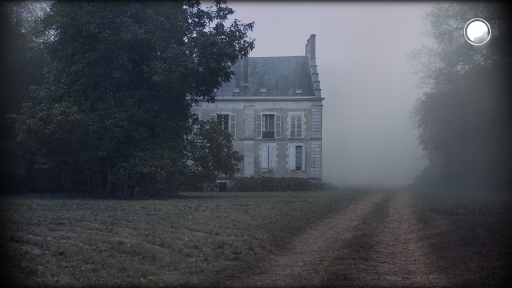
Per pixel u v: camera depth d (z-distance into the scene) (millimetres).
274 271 9047
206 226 13516
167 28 26578
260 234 12414
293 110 46312
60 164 29609
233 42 27969
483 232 12094
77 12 24578
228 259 9789
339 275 8586
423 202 23625
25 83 31859
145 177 27516
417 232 13961
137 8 25828
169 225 13438
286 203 22484
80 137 26500
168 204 20953
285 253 10922
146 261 9141
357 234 13266
